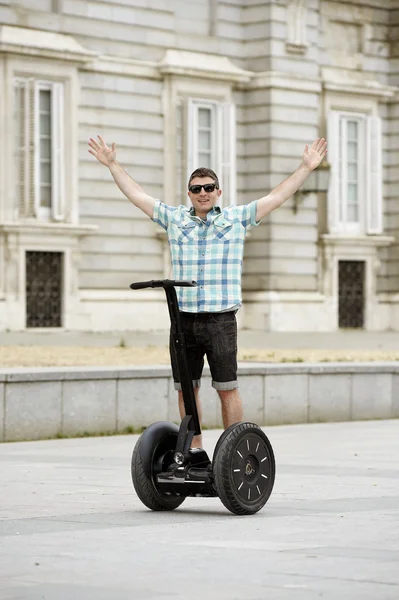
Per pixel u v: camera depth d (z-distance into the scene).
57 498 14.43
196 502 14.16
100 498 14.45
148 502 13.35
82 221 47.72
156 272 49.81
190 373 13.37
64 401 21.61
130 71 48.81
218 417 23.44
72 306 47.19
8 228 45.19
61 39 46.56
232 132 51.50
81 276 47.69
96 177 48.06
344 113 55.91
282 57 52.47
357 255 56.00
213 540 11.48
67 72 46.81
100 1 48.03
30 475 16.62
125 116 48.88
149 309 49.19
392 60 57.97
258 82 52.28
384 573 9.96
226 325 13.44
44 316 46.94
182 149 50.47
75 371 21.69
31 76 45.81
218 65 51.22
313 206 53.47
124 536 11.72
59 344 39.22
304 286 53.41
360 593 9.26
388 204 58.47
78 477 16.41
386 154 58.44
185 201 50.41
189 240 13.49
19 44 45.06
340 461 18.11
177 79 50.03
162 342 41.94
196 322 13.46
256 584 9.59
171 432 13.53
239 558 10.59
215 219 13.47
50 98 46.75
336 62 55.72
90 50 47.53
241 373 23.66
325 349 38.72
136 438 21.69
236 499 12.97
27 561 10.48
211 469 13.12
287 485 15.44
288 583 9.61
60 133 46.78
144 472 13.30
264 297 51.91
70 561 10.48
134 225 49.16
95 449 19.97
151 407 22.58
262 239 52.44
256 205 13.55
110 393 22.09
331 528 12.16
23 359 28.34
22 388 21.12
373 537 11.63
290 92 52.72
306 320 53.19
